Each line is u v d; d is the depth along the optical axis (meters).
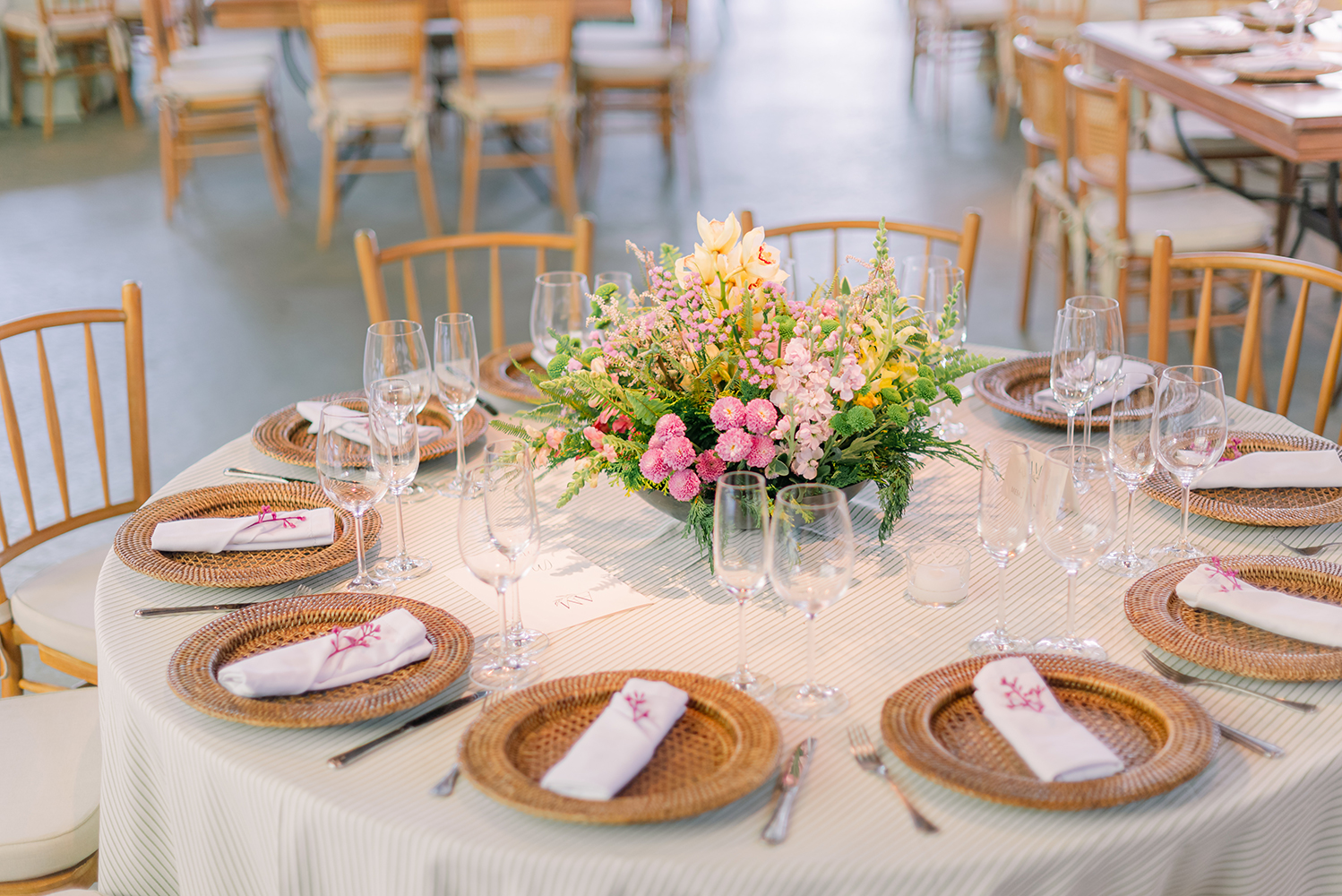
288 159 6.89
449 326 1.84
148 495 2.25
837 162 6.64
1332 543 1.56
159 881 1.43
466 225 5.65
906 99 8.03
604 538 1.68
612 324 1.64
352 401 2.09
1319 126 3.31
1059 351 1.76
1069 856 1.06
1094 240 3.88
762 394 1.50
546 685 1.28
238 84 5.75
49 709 1.83
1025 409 1.97
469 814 1.12
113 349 4.48
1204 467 1.50
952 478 1.83
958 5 7.12
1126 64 4.43
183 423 3.90
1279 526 1.60
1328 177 3.86
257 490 1.76
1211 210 3.84
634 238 5.55
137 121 7.73
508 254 5.40
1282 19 4.23
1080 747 1.13
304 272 5.27
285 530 1.62
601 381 1.53
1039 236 4.61
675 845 1.07
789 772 1.16
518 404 2.12
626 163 6.77
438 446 1.90
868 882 1.04
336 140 5.45
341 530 1.67
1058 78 3.98
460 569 1.60
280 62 9.23
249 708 1.24
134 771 1.37
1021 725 1.17
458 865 1.08
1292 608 1.35
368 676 1.31
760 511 1.21
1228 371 4.04
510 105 5.43
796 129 7.35
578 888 1.06
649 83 5.98
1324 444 1.81
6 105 7.60
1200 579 1.42
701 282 1.55
